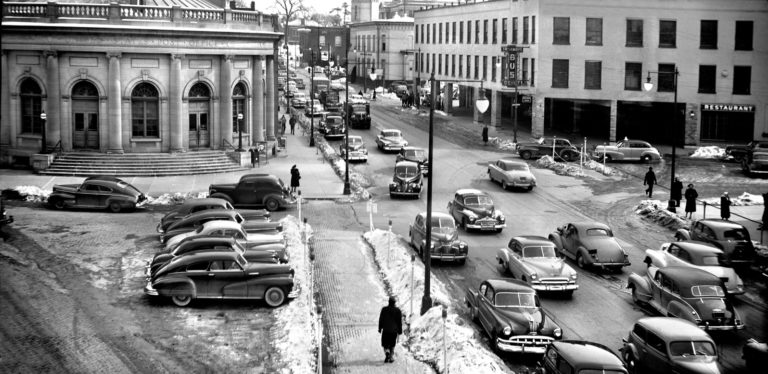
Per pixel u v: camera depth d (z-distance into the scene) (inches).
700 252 1171.3
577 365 727.1
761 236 1460.4
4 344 868.0
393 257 1285.7
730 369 870.4
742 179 2197.3
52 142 2085.4
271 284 1036.5
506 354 901.2
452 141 2928.2
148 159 2089.1
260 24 2397.9
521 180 1991.9
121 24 2092.8
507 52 2925.7
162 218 1494.8
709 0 2748.5
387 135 2679.6
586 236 1306.6
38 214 1599.4
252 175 1756.9
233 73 2271.2
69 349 864.3
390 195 1920.5
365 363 849.5
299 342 902.4
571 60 2869.1
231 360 852.0
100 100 2089.1
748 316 1069.8
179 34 2112.5
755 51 2748.5
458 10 3713.1
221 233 1236.5
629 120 3100.4
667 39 2805.1
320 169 2278.5
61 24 2034.9
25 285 1093.1
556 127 3316.9
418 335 933.8
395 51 5610.2
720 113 2812.5
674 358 797.9
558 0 2837.1
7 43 2050.9
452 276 1229.7
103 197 1644.9
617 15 2819.9
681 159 2573.8
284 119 3051.2
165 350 876.6
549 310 1067.9
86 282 1123.9
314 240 1446.9
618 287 1188.5
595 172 2308.1
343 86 4702.3
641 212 1745.8
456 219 1611.7
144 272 1182.3
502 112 3855.8
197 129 2225.6
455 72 3782.0
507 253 1220.5
